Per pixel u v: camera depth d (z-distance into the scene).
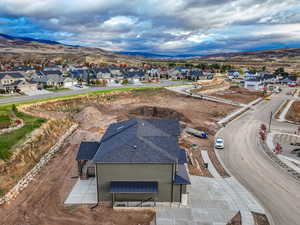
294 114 56.16
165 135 23.23
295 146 35.00
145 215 18.42
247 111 58.28
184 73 138.88
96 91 78.25
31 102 56.88
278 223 17.72
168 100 71.19
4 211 18.72
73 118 46.25
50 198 20.56
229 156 30.72
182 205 19.67
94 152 23.83
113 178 19.33
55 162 27.84
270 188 22.75
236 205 19.78
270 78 129.50
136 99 71.50
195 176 24.81
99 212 18.75
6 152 25.92
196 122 47.00
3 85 74.31
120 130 24.33
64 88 86.00
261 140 37.44
